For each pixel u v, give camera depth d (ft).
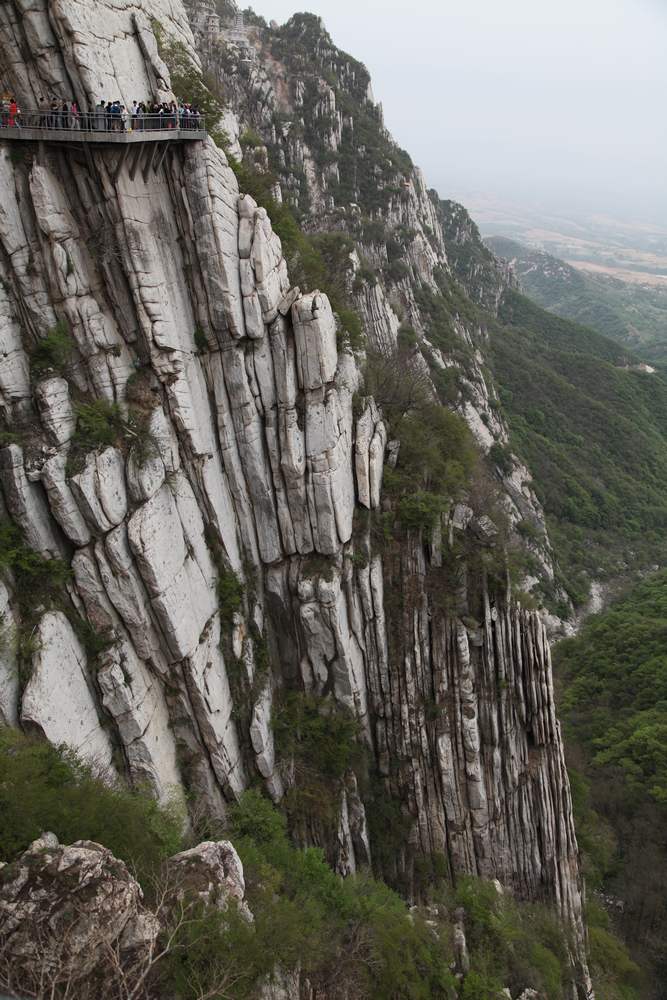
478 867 134.31
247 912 69.36
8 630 80.48
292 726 122.42
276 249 112.68
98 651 90.99
